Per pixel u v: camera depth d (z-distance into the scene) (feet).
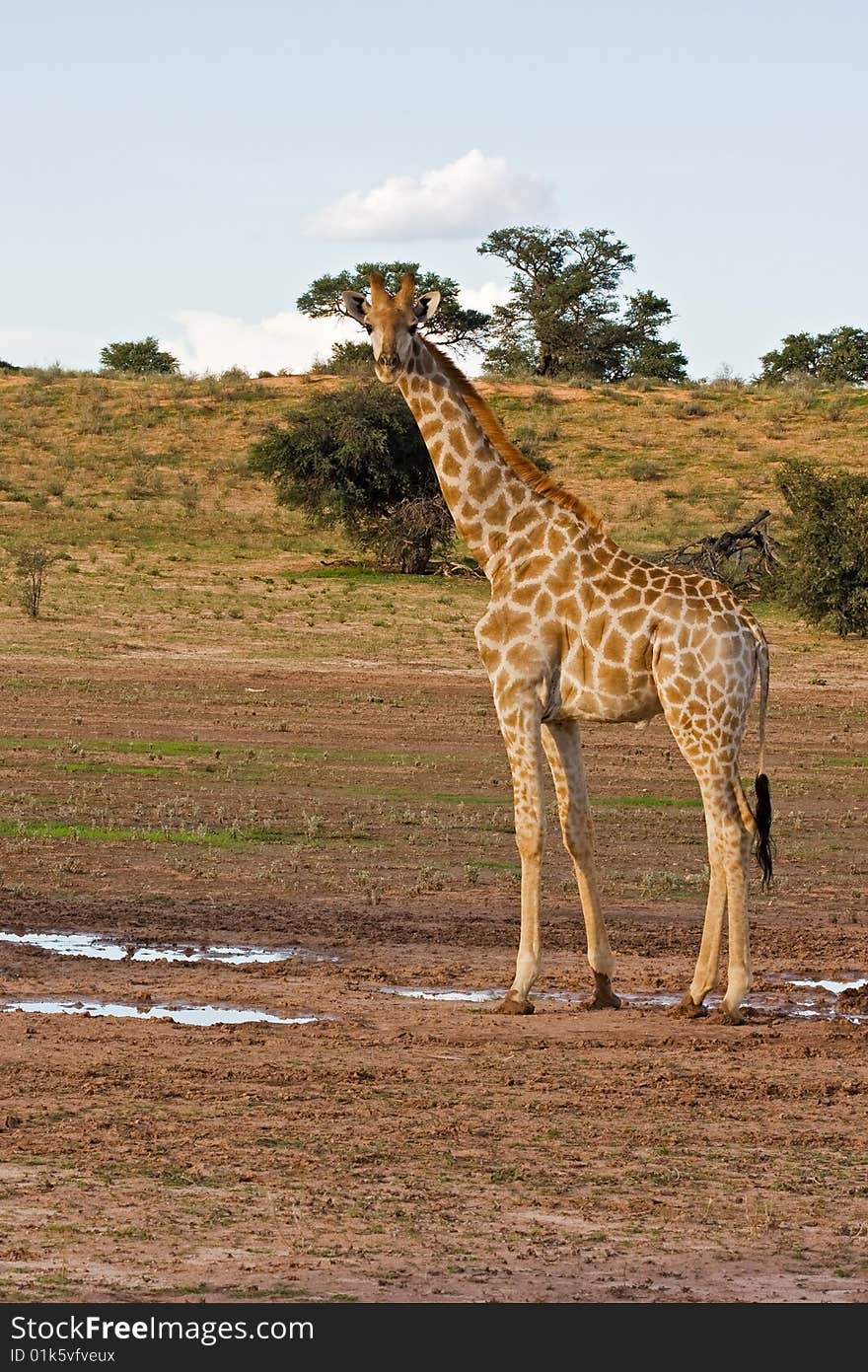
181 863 73.36
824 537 188.55
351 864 75.31
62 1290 27.40
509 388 347.97
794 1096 41.86
